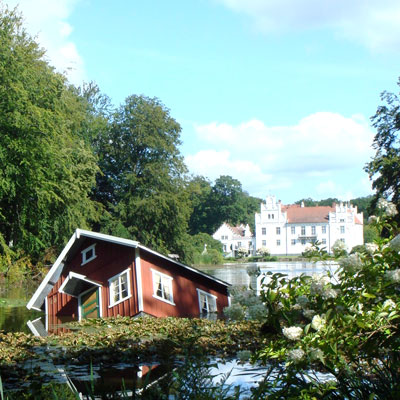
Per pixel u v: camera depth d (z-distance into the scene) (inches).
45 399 308.8
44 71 1476.4
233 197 5821.9
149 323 756.6
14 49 1355.8
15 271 1542.8
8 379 377.1
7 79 1299.2
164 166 2532.0
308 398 194.5
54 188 1529.3
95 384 358.6
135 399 221.1
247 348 504.1
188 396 214.1
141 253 917.8
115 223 2420.0
